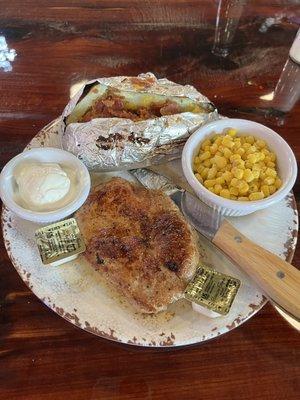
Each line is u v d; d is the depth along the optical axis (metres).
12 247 0.27
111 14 0.41
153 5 0.42
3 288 0.26
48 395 0.23
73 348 0.24
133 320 0.25
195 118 0.31
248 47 0.40
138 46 0.39
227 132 0.31
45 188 0.27
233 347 0.24
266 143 0.31
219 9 0.41
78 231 0.26
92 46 0.39
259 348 0.24
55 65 0.37
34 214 0.26
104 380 0.23
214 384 0.23
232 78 0.38
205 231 0.28
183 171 0.29
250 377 0.24
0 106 0.34
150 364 0.24
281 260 0.25
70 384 0.23
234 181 0.28
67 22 0.40
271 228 0.29
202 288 0.24
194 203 0.29
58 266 0.26
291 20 0.42
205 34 0.40
